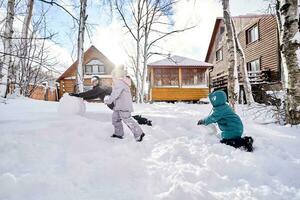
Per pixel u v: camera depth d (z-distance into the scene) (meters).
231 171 3.10
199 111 9.99
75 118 5.22
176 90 19.34
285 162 3.36
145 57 16.80
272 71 17.86
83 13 10.48
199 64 19.36
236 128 4.04
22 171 2.77
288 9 5.78
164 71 19.64
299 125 5.53
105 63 28.09
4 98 8.56
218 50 27.20
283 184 2.78
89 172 2.84
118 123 4.34
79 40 10.42
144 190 2.55
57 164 3.02
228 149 3.81
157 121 5.93
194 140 4.34
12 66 9.74
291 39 5.70
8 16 8.73
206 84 19.56
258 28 19.78
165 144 4.07
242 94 17.98
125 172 2.92
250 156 3.53
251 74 19.47
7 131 3.96
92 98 5.89
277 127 5.56
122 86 4.18
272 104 8.31
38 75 14.86
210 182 2.79
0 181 2.46
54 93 26.66
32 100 9.53
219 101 4.19
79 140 3.90
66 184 2.57
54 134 4.03
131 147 3.82
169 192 2.43
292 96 5.70
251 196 2.49
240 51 13.48
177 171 2.95
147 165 3.16
